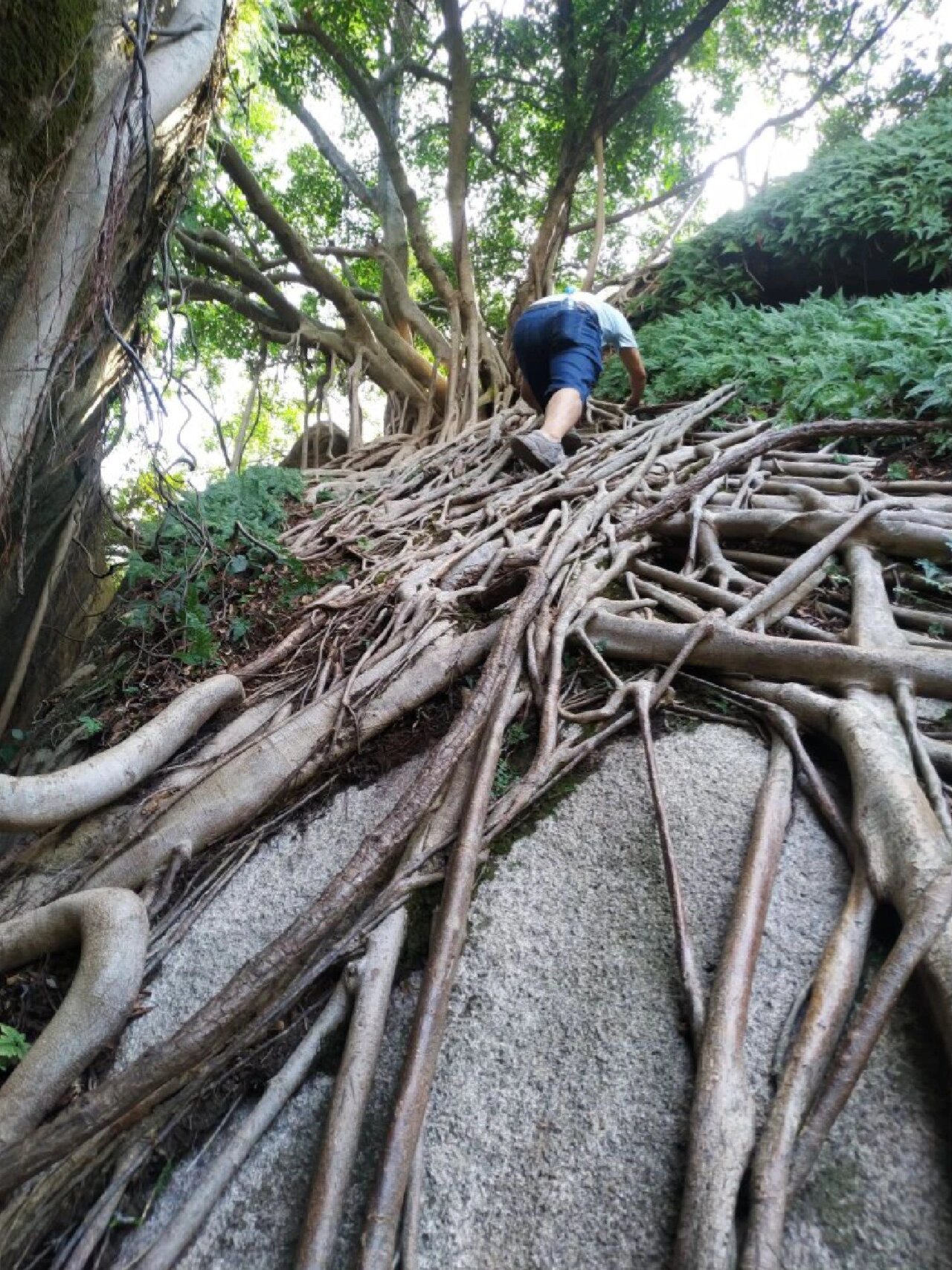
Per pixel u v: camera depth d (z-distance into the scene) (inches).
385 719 91.8
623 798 77.1
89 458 134.3
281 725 91.0
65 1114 51.8
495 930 67.0
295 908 74.5
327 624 113.2
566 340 168.2
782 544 113.9
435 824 74.3
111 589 196.4
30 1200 53.4
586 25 302.8
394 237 378.6
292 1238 50.3
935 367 144.9
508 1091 56.0
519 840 74.9
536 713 87.8
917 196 215.2
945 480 127.6
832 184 235.3
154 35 103.7
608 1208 48.6
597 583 104.9
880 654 79.4
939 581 97.6
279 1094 57.0
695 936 62.6
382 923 66.8
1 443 83.4
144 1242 51.8
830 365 165.8
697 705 87.5
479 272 396.2
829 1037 51.2
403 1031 60.6
